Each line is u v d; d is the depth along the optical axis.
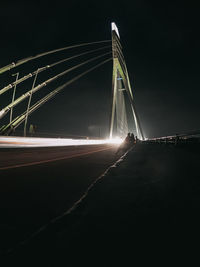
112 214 2.29
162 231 1.84
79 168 6.65
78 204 2.69
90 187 3.64
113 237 1.73
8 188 3.77
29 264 1.33
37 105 38.03
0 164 7.80
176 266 1.30
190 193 3.12
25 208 2.61
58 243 1.64
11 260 1.38
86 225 2.00
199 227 1.92
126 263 1.34
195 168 5.74
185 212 2.32
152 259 1.39
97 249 1.54
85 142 41.91
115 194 3.15
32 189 3.71
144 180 4.19
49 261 1.38
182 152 12.28
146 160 7.99
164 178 4.35
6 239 1.71
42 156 11.95
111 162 8.52
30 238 1.73
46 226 1.99
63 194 3.34
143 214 2.28
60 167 6.91
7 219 2.21
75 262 1.36
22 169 6.41
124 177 4.54
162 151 13.73
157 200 2.80
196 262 1.35
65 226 1.98
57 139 29.55
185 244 1.60
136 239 1.69
